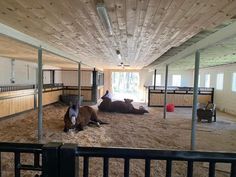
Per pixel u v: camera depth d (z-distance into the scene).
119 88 21.33
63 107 9.98
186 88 11.86
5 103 6.46
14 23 3.12
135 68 15.04
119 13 2.59
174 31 3.49
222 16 2.65
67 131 5.66
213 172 0.81
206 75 12.96
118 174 3.21
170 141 5.08
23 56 7.62
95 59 8.49
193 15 2.63
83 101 12.15
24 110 7.69
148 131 6.00
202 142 5.05
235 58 7.28
